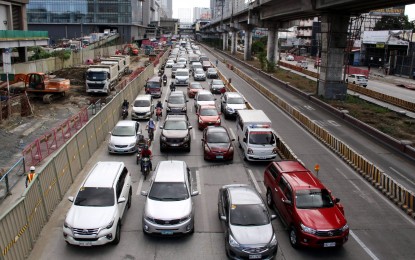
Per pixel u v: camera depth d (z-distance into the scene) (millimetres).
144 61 87875
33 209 13469
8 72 31547
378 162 22422
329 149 24828
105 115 26797
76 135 19859
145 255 12758
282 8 59500
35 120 31094
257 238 12414
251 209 13453
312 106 39531
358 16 44531
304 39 139875
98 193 14062
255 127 22797
